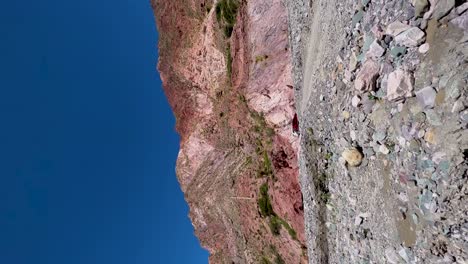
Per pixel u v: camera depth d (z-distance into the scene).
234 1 31.23
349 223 7.83
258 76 26.75
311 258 10.62
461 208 4.39
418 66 5.02
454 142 4.38
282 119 26.14
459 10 4.46
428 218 4.91
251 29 26.22
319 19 10.30
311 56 11.04
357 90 6.73
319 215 9.45
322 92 9.16
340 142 7.95
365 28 6.54
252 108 29.64
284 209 25.42
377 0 6.18
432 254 4.94
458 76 4.34
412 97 5.13
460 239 4.47
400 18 5.48
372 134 6.38
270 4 24.05
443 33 4.66
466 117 4.22
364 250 7.15
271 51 25.22
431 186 4.81
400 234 5.70
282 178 25.56
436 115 4.66
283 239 27.56
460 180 4.36
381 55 5.85
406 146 5.29
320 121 9.38
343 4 7.76
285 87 25.03
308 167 10.14
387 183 6.00
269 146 28.88
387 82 5.65
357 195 7.35
